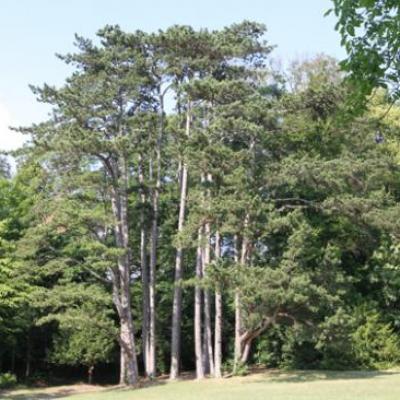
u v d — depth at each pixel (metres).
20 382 40.62
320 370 33.72
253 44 33.81
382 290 36.72
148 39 34.62
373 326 34.12
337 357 33.78
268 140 31.89
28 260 33.12
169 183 42.78
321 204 31.44
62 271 35.50
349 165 30.22
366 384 26.16
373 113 36.69
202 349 37.44
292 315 29.34
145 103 37.62
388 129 34.16
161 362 41.38
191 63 34.06
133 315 41.72
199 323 34.19
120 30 34.94
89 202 34.72
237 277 27.64
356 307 34.50
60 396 32.06
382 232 33.97
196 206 29.17
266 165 30.58
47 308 36.19
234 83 30.59
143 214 37.59
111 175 33.91
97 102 32.41
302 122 33.09
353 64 7.41
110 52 33.66
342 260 37.66
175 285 33.53
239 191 29.23
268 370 34.72
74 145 30.36
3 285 32.53
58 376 43.34
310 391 24.39
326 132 33.78
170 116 38.38
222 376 32.56
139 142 33.97
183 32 33.91
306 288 27.45
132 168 41.38
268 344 36.69
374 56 7.27
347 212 31.42
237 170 28.91
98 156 32.75
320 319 29.50
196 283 29.12
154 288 38.06
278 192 35.09
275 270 27.75
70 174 33.06
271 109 30.84
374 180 31.61
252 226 28.92
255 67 35.69
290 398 22.36
